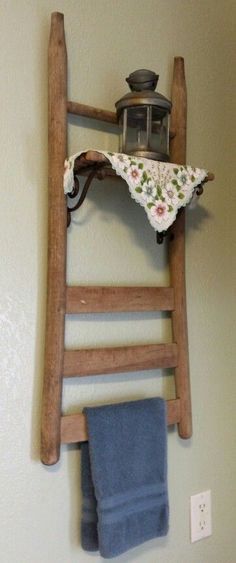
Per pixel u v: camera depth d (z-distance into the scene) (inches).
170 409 43.2
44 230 37.9
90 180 37.0
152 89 38.6
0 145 36.4
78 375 37.9
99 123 41.5
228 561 49.4
